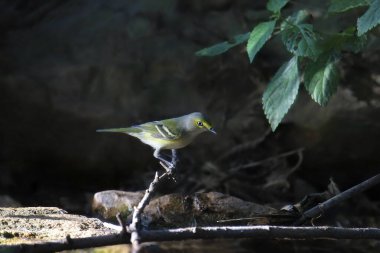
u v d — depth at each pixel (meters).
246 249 9.57
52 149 12.48
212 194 9.39
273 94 9.07
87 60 12.65
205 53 9.43
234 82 12.96
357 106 11.92
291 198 12.44
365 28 8.20
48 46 12.92
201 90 12.90
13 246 6.32
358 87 12.00
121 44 12.96
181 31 13.31
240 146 12.77
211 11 13.62
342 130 12.06
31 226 7.93
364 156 12.19
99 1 13.68
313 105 12.16
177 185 12.51
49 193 12.41
